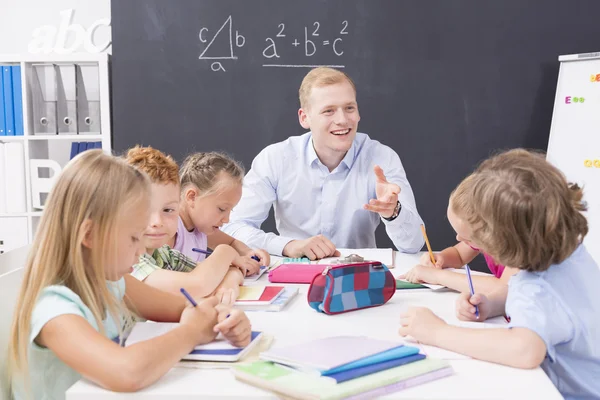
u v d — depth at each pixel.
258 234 2.02
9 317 1.18
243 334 1.03
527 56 3.00
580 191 1.06
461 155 3.06
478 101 3.03
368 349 0.96
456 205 1.13
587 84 2.80
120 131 3.12
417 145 3.06
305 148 2.33
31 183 3.13
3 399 1.11
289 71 3.07
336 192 2.30
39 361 1.02
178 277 1.38
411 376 0.89
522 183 0.99
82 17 3.39
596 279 1.07
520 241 0.99
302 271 1.60
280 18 3.05
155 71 3.09
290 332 1.15
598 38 2.97
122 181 1.03
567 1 2.97
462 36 3.01
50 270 1.01
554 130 2.88
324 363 0.89
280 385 0.85
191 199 1.70
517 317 1.00
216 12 3.06
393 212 1.97
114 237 1.02
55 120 3.13
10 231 3.12
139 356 0.89
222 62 3.08
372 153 2.33
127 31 3.08
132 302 1.23
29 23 3.39
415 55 3.03
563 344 1.02
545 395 0.86
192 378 0.92
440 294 1.46
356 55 3.04
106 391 0.88
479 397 0.85
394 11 3.02
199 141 3.12
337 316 1.26
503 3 2.99
